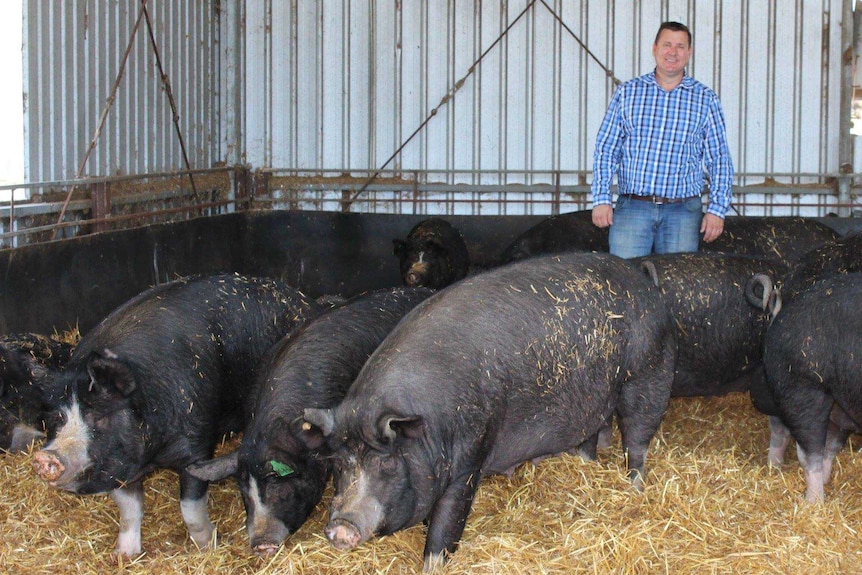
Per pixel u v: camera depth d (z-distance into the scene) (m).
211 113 11.38
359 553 4.52
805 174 11.05
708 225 7.05
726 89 11.12
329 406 4.67
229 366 5.36
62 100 7.91
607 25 11.12
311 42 11.41
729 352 6.21
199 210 10.81
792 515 5.04
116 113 8.91
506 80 11.27
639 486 5.37
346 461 4.11
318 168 11.53
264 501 4.46
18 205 7.26
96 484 4.54
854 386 5.17
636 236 7.06
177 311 5.27
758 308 6.09
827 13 10.95
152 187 9.67
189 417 4.95
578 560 4.47
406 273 9.86
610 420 5.80
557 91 11.24
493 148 11.36
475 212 11.45
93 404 4.52
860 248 6.62
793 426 5.46
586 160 11.30
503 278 4.90
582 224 9.82
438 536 4.45
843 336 5.20
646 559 4.55
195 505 4.93
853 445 6.40
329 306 6.16
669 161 6.91
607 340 5.01
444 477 4.28
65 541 4.91
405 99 11.38
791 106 11.07
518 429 4.75
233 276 5.80
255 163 11.60
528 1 11.15
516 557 4.45
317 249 11.42
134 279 8.68
